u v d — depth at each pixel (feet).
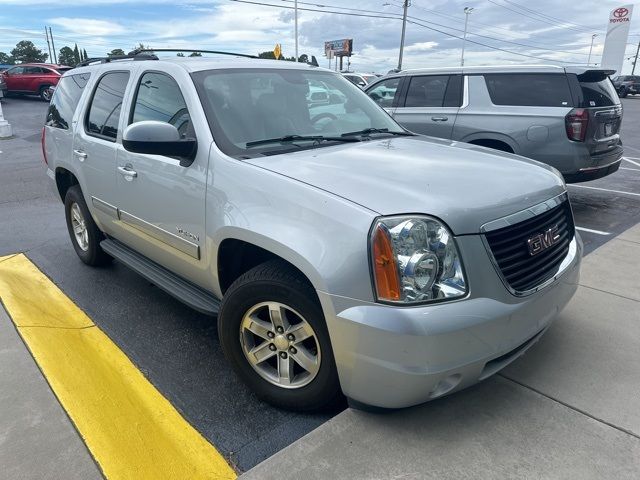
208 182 9.34
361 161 9.12
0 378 9.72
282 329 8.52
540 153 20.80
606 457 7.54
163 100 11.06
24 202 24.98
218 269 9.62
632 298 12.79
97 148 12.96
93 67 14.76
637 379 9.43
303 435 8.47
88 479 7.38
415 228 7.05
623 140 48.98
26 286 14.35
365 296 7.10
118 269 15.79
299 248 7.59
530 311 7.91
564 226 9.37
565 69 20.34
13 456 7.76
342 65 148.77
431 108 23.82
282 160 9.04
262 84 11.23
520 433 8.03
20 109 72.08
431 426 8.17
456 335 7.01
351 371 7.49
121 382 9.84
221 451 8.09
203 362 10.67
